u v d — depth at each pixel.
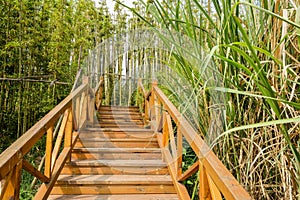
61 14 7.59
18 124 6.43
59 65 7.43
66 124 3.17
